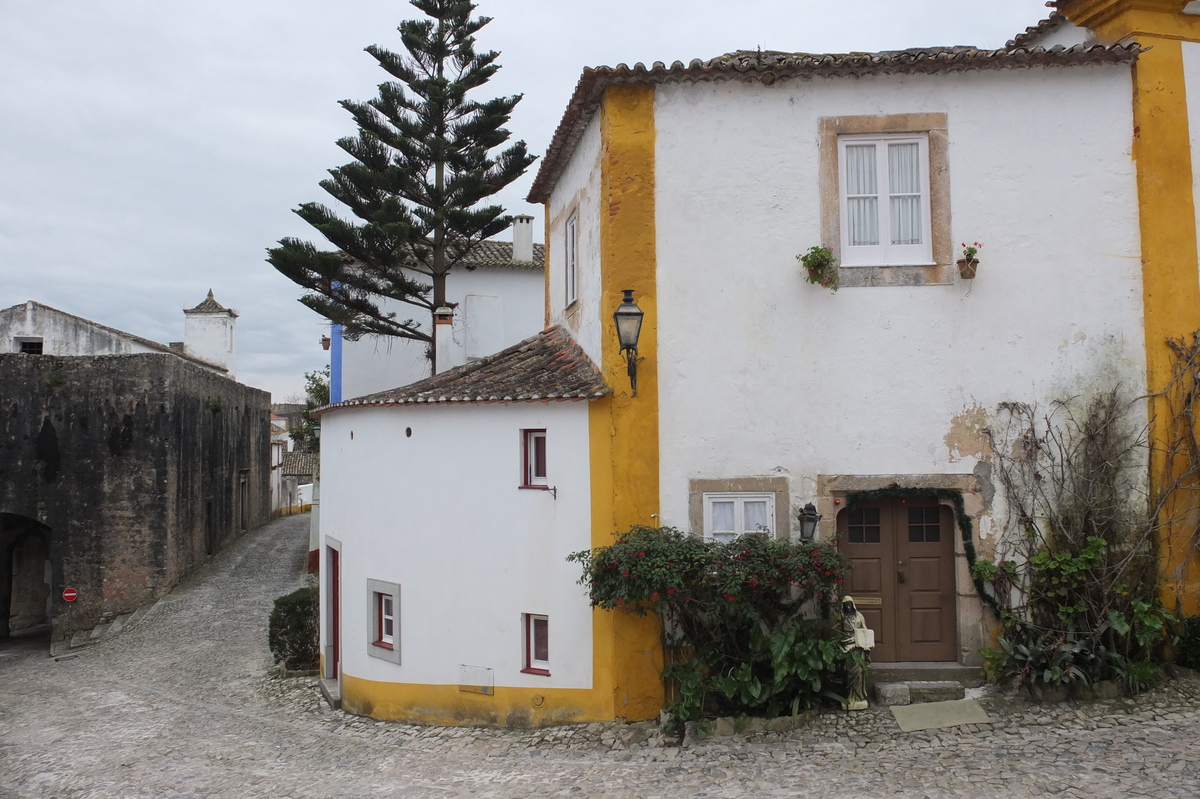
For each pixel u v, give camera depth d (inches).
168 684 532.4
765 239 342.6
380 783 305.4
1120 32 344.5
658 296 342.6
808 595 326.0
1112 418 335.6
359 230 689.0
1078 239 340.8
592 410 345.1
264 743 380.5
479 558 366.6
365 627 409.7
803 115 343.3
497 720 357.7
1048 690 312.2
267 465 1296.8
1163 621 329.4
